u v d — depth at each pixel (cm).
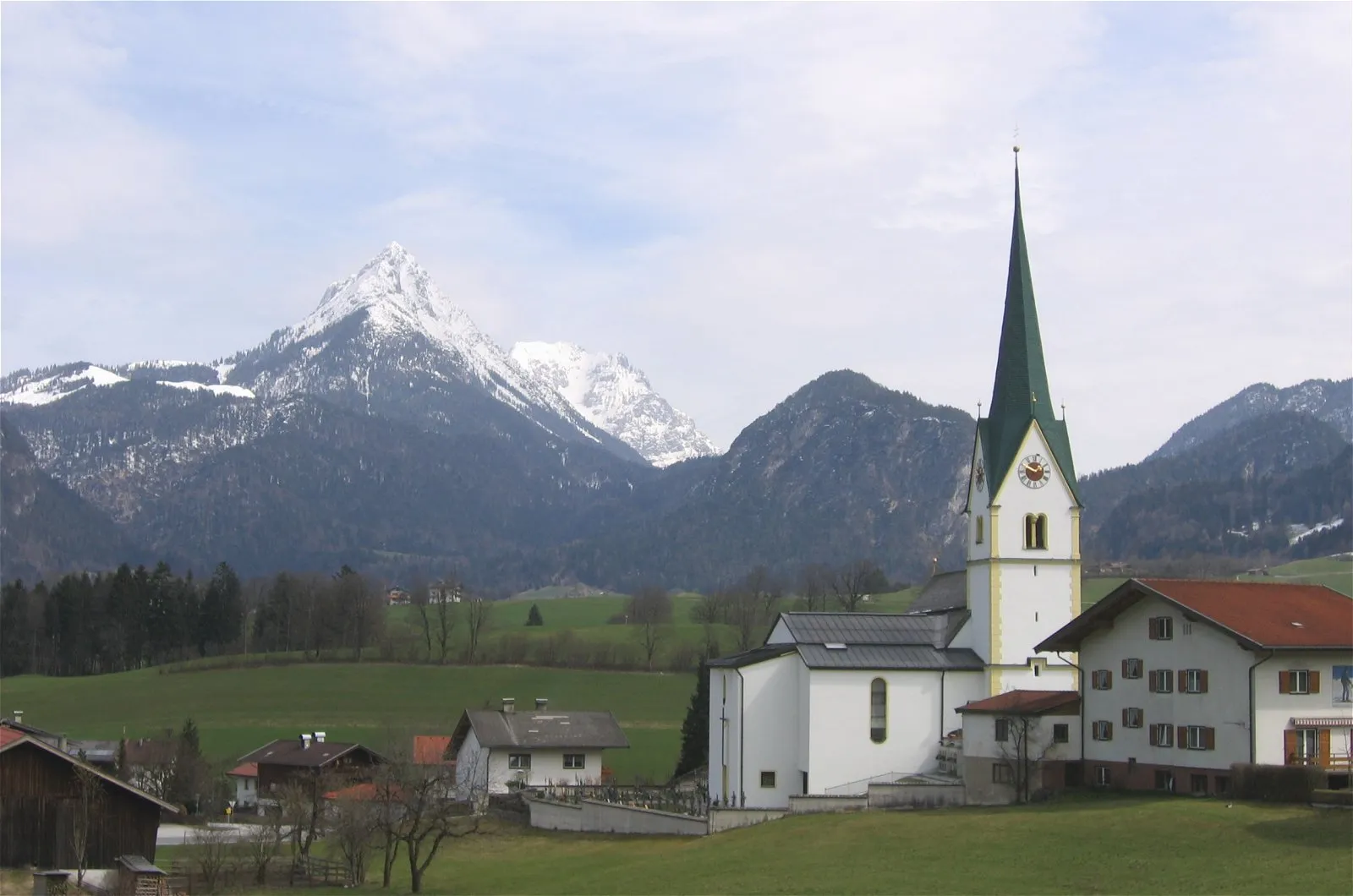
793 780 11831
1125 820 8406
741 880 8125
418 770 11769
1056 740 10225
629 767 16700
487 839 11644
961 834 8700
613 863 9556
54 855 8462
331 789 13138
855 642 12019
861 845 8756
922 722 11844
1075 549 12081
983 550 12131
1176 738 9400
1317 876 6844
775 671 11944
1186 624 9375
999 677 11869
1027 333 12269
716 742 12375
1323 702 8962
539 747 14775
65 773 8538
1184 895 6812
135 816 8694
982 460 12275
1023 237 12375
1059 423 12200
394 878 9669
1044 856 7931
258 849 9881
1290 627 9075
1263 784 8550
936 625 12344
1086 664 10231
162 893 8256
